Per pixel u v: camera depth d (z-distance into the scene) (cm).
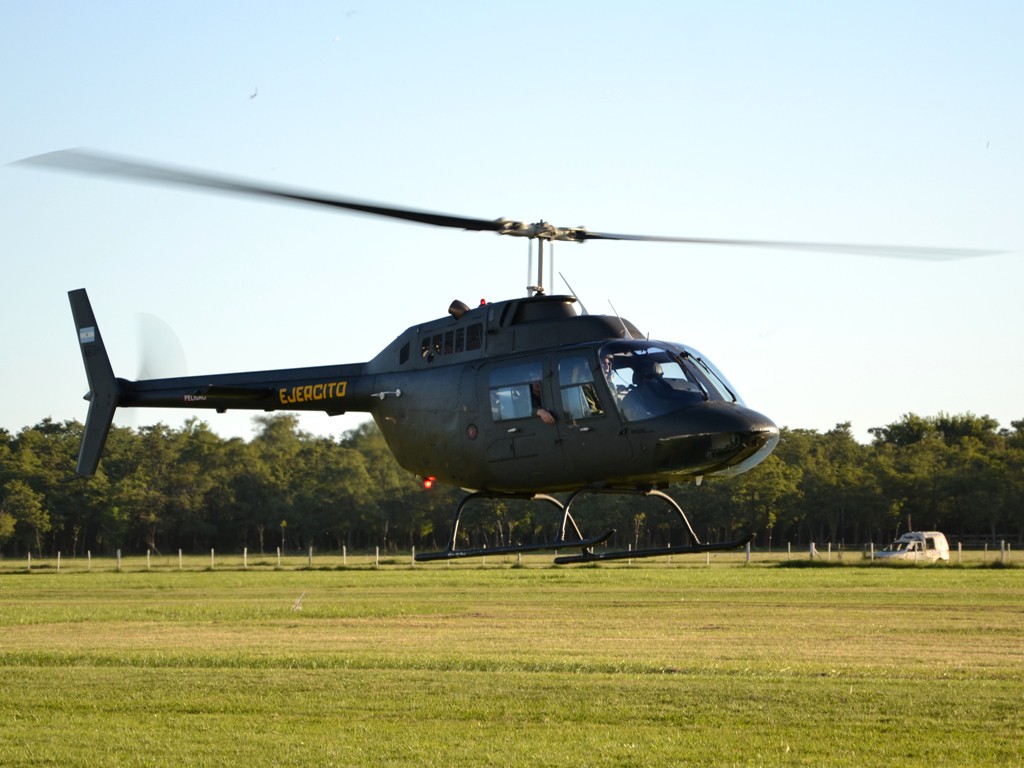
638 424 3150
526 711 2973
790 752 2514
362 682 3428
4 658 4075
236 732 2745
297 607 6184
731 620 5366
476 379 3409
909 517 18912
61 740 2662
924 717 2859
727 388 3288
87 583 8931
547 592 7162
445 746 2588
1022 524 18888
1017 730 2717
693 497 18175
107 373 4572
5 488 19712
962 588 7275
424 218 3206
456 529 3447
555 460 3266
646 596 6744
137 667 3859
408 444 3606
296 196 2911
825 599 6456
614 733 2711
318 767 2414
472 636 4816
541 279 3475
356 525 19800
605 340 3266
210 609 6203
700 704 3033
